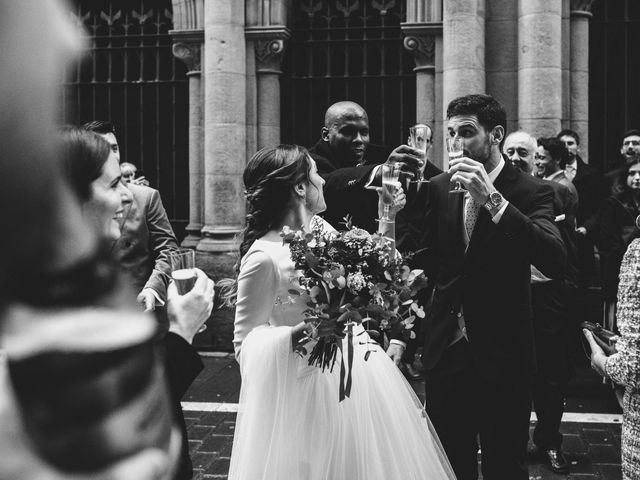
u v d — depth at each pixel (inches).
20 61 21.3
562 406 206.8
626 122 366.9
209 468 206.1
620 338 108.1
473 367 141.1
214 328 347.9
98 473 24.4
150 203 171.2
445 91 341.4
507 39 346.6
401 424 115.8
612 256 274.5
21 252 22.5
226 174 356.8
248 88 366.0
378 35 373.7
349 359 108.3
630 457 108.6
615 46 366.3
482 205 138.6
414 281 113.4
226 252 352.2
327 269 107.7
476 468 148.6
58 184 22.8
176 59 386.6
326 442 109.5
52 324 23.7
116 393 24.8
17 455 23.8
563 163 277.6
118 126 393.4
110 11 388.5
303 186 124.3
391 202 142.3
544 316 205.5
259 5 361.7
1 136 21.3
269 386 109.3
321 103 378.9
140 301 130.4
